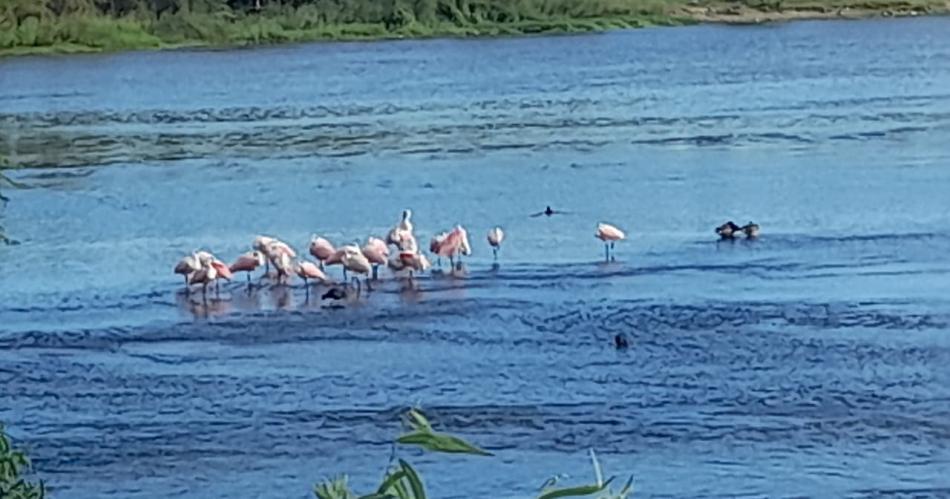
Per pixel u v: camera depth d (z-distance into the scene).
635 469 11.84
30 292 16.95
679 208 20.56
